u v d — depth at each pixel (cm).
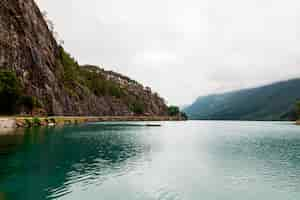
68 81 16288
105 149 4253
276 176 2664
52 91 12838
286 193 2125
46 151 3800
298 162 3441
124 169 2864
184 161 3425
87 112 16738
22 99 10162
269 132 9425
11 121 7838
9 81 9588
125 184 2302
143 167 3006
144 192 2103
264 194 2084
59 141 4944
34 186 2148
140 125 12738
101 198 1927
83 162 3144
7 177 2398
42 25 14888
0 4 11062
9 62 10475
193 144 5378
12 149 3884
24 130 6962
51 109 12156
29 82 11338
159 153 4056
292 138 6900
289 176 2672
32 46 12425
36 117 9538
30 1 14062
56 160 3200
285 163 3350
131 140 5738
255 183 2409
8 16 11369
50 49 15112
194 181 2455
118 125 12056
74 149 4088
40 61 12725
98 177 2495
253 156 3888
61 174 2555
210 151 4362
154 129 10281
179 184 2352
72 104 14912
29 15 13325
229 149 4638
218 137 7162
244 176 2667
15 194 1942
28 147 4100
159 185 2305
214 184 2358
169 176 2627
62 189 2097
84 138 5678
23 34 11994
